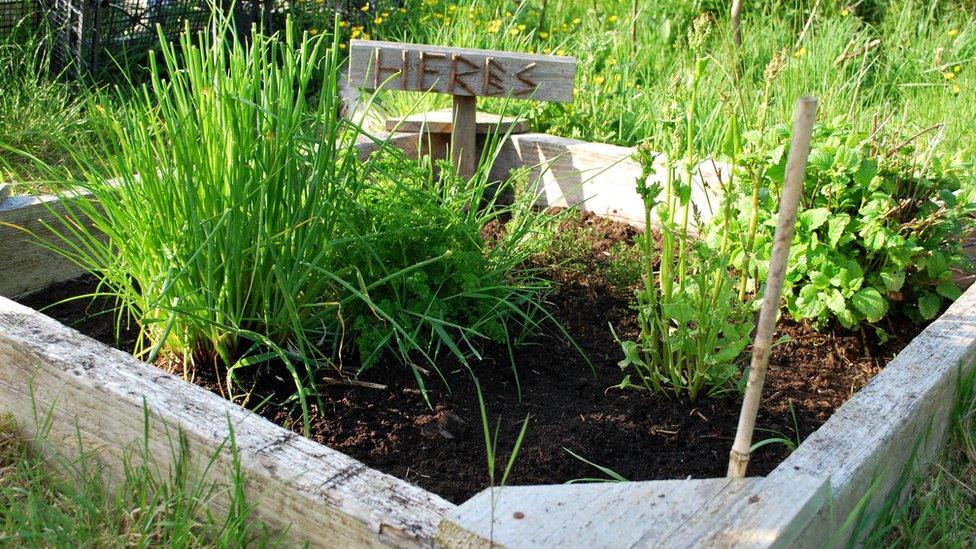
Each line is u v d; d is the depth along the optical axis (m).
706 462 2.48
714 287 2.68
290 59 2.68
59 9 5.70
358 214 2.91
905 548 2.33
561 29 6.95
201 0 6.22
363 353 2.82
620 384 2.72
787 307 3.32
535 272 3.56
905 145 3.19
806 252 3.10
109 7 5.78
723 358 2.56
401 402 2.69
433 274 3.01
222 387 2.71
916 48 6.14
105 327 3.05
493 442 2.54
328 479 1.97
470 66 4.07
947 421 2.68
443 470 2.42
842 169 3.00
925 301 3.19
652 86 5.71
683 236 2.61
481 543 1.71
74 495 2.23
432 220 2.95
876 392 2.38
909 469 2.38
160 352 2.86
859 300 3.03
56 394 2.37
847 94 5.23
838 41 5.93
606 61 5.63
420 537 1.82
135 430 2.23
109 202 2.73
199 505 2.16
